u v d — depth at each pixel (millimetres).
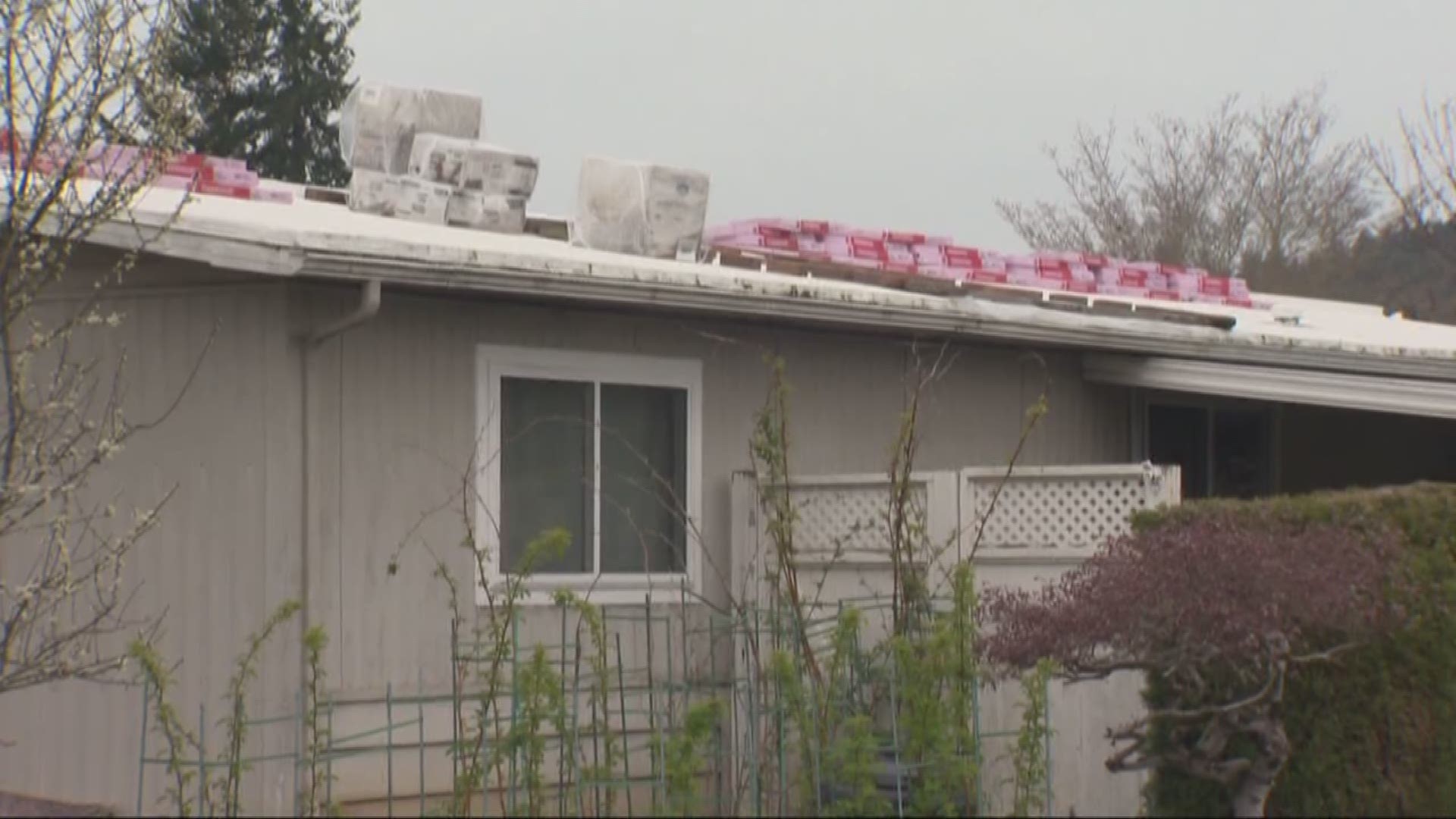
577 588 25109
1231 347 30516
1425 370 31828
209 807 20625
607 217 29188
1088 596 19125
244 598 22797
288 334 22719
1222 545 18781
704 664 26203
